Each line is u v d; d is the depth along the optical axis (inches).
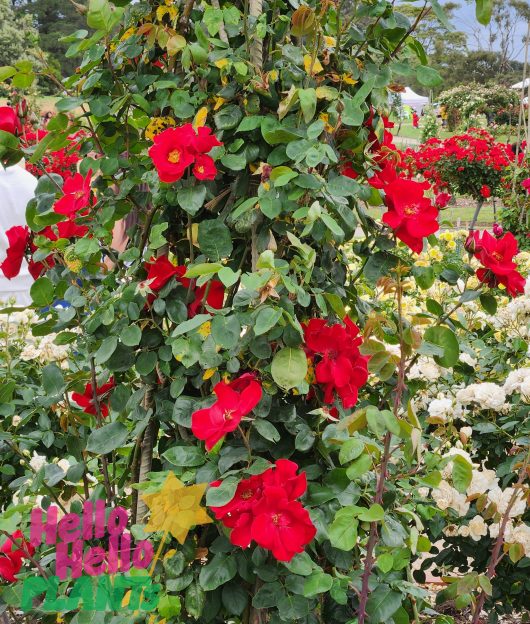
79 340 73.2
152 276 65.5
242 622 64.6
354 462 56.7
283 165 64.2
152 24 66.4
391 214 65.8
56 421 93.2
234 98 66.8
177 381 64.9
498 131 925.8
